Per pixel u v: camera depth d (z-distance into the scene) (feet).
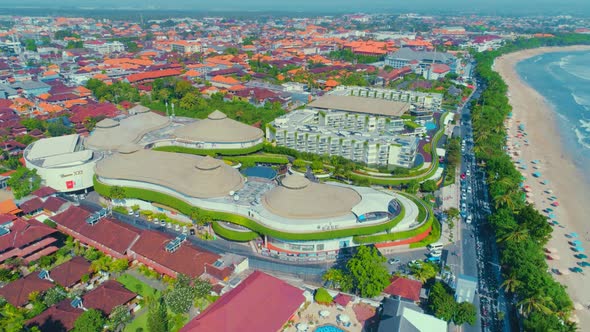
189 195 599.16
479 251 572.92
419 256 558.56
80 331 394.73
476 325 440.45
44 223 586.86
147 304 459.32
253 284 442.50
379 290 458.91
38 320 410.52
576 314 471.62
